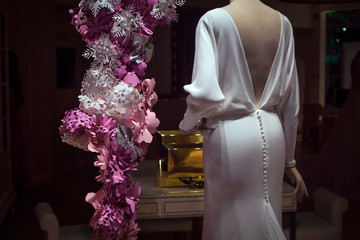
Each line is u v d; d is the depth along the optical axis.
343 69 11.16
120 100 1.60
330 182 5.73
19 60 6.09
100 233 1.63
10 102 5.45
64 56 7.06
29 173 6.22
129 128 1.77
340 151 5.82
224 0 8.27
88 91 1.63
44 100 6.51
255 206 2.10
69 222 4.60
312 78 10.79
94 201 1.69
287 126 2.27
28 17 6.12
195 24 11.35
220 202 2.14
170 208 2.49
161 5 1.75
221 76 2.08
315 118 9.02
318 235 2.85
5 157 4.70
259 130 2.09
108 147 1.62
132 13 1.70
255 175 2.09
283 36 2.16
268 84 2.13
